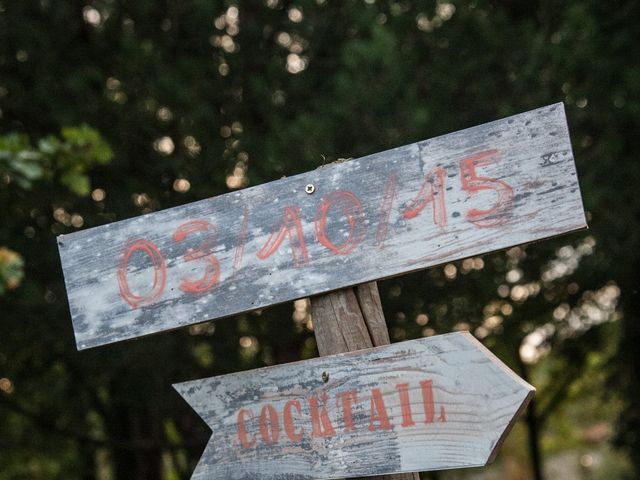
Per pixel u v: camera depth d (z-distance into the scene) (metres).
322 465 2.49
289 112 8.61
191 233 2.60
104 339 2.62
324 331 2.57
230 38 9.13
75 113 8.27
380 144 7.64
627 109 8.05
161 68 8.36
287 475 2.53
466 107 8.29
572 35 7.93
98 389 10.34
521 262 9.05
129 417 10.62
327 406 2.51
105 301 2.63
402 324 8.68
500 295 9.34
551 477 18.67
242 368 8.88
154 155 8.66
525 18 8.90
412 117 7.59
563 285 9.82
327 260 2.49
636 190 8.39
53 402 10.31
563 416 15.83
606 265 9.35
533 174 2.35
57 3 8.68
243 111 8.77
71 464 11.96
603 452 16.78
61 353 8.79
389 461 2.43
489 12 8.48
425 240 2.42
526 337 11.20
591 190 8.09
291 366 2.55
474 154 2.40
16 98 8.47
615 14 8.47
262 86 8.44
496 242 2.36
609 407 15.28
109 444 10.27
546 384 14.13
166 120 8.64
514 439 16.83
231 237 2.57
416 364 2.43
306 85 8.63
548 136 2.35
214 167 8.38
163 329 2.58
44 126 8.61
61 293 8.54
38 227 8.68
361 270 2.46
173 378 8.98
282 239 2.53
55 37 8.64
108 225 2.65
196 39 8.76
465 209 2.39
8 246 8.25
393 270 2.44
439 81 8.28
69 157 6.23
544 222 2.33
